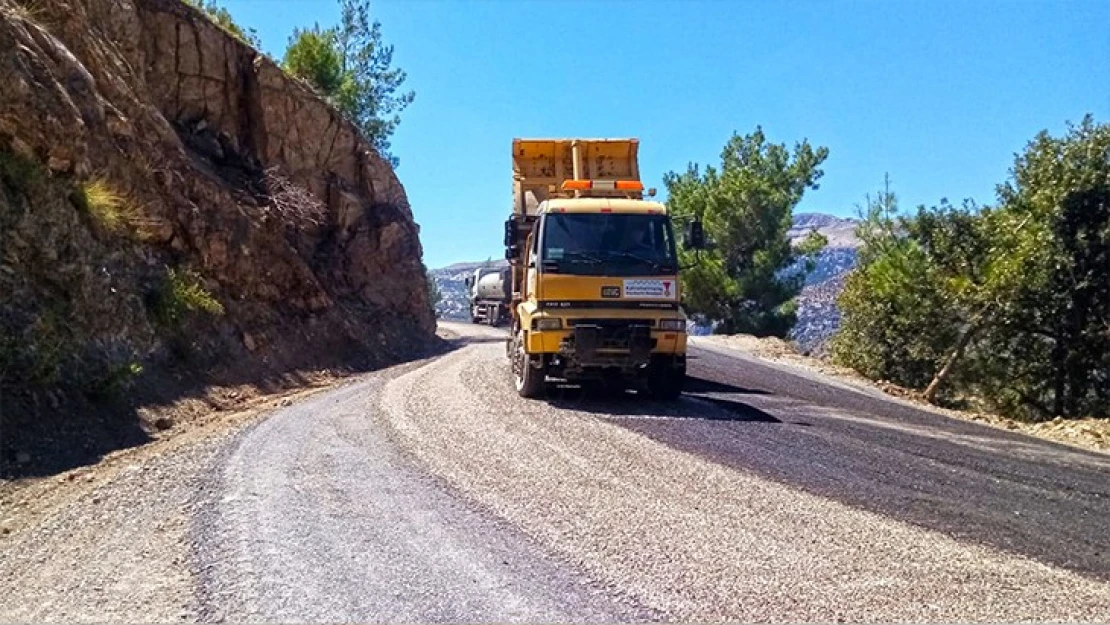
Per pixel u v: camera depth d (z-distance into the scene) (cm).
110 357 1021
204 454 790
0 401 805
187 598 448
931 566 503
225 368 1312
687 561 506
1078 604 448
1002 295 1945
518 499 641
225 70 1973
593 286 1140
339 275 2144
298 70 2844
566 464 761
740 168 3722
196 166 1598
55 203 1030
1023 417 2127
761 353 2291
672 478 711
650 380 1213
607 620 421
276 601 441
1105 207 1820
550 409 1088
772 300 3644
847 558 514
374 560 504
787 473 742
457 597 448
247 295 1545
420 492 659
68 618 427
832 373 1911
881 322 2692
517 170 1509
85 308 1012
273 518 586
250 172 1956
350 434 900
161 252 1337
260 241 1642
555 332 1129
